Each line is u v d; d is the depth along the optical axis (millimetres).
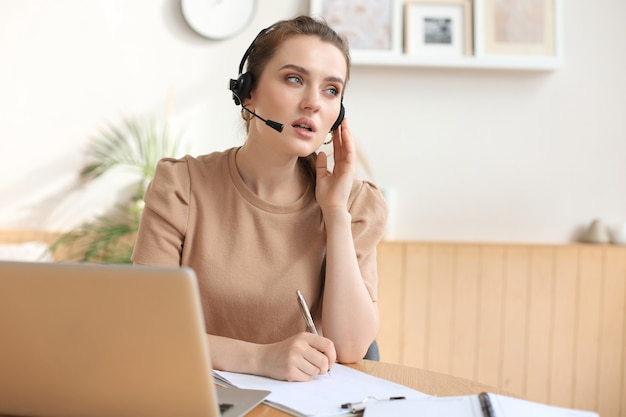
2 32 2816
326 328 1354
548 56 2850
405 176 2891
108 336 800
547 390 2844
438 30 2844
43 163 2830
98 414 850
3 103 2822
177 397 822
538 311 2838
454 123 2893
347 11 2818
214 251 1418
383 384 1103
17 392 857
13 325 810
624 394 2852
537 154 2918
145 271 768
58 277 779
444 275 2811
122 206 2838
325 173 1467
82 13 2828
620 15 2910
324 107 1353
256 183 1465
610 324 2848
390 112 2879
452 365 2818
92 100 2840
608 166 2932
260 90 1365
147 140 2832
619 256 2848
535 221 2926
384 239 2840
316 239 1465
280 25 1377
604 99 2922
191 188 1467
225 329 1435
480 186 2910
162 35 2844
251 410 965
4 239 2773
